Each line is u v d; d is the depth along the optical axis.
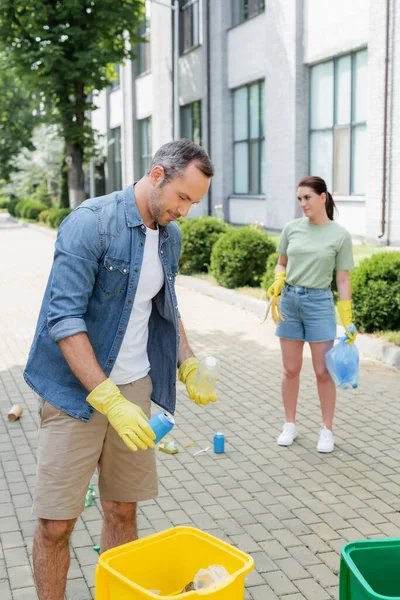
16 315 10.62
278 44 17.84
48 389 2.68
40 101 25.20
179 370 2.96
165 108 26.27
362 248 13.70
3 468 4.80
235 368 7.34
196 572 2.44
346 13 15.28
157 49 26.55
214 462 4.86
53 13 22.45
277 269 5.04
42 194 39.41
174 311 2.87
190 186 2.52
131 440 2.38
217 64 21.69
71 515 2.71
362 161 15.44
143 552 2.38
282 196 18.25
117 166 35.31
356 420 5.65
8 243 22.72
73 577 3.43
